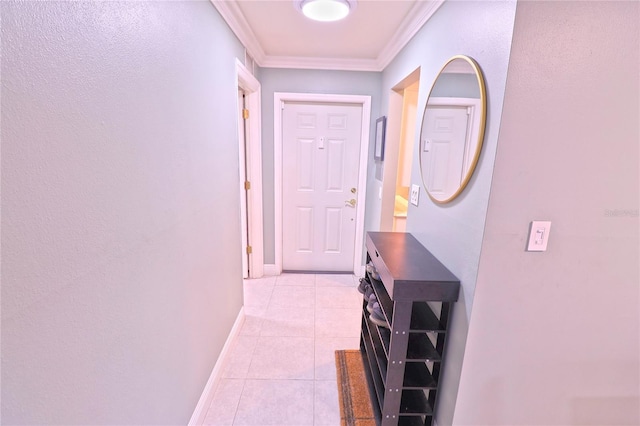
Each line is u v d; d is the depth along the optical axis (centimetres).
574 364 120
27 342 58
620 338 118
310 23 198
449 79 133
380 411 153
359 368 191
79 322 71
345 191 319
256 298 279
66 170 65
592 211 105
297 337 222
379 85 288
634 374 122
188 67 127
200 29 139
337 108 299
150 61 97
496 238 104
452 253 127
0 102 51
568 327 115
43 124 59
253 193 301
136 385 95
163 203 108
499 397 120
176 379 123
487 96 104
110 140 79
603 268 110
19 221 56
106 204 78
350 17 186
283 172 313
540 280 109
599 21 93
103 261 78
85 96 70
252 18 191
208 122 151
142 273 96
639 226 108
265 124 293
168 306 114
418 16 171
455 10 131
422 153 165
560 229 106
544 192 102
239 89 261
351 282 314
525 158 99
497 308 111
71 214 67
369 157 304
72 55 66
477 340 113
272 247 324
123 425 90
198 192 141
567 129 98
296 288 300
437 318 138
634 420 128
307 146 307
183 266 127
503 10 95
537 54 93
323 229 329
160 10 103
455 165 125
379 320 156
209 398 160
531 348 116
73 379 70
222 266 181
